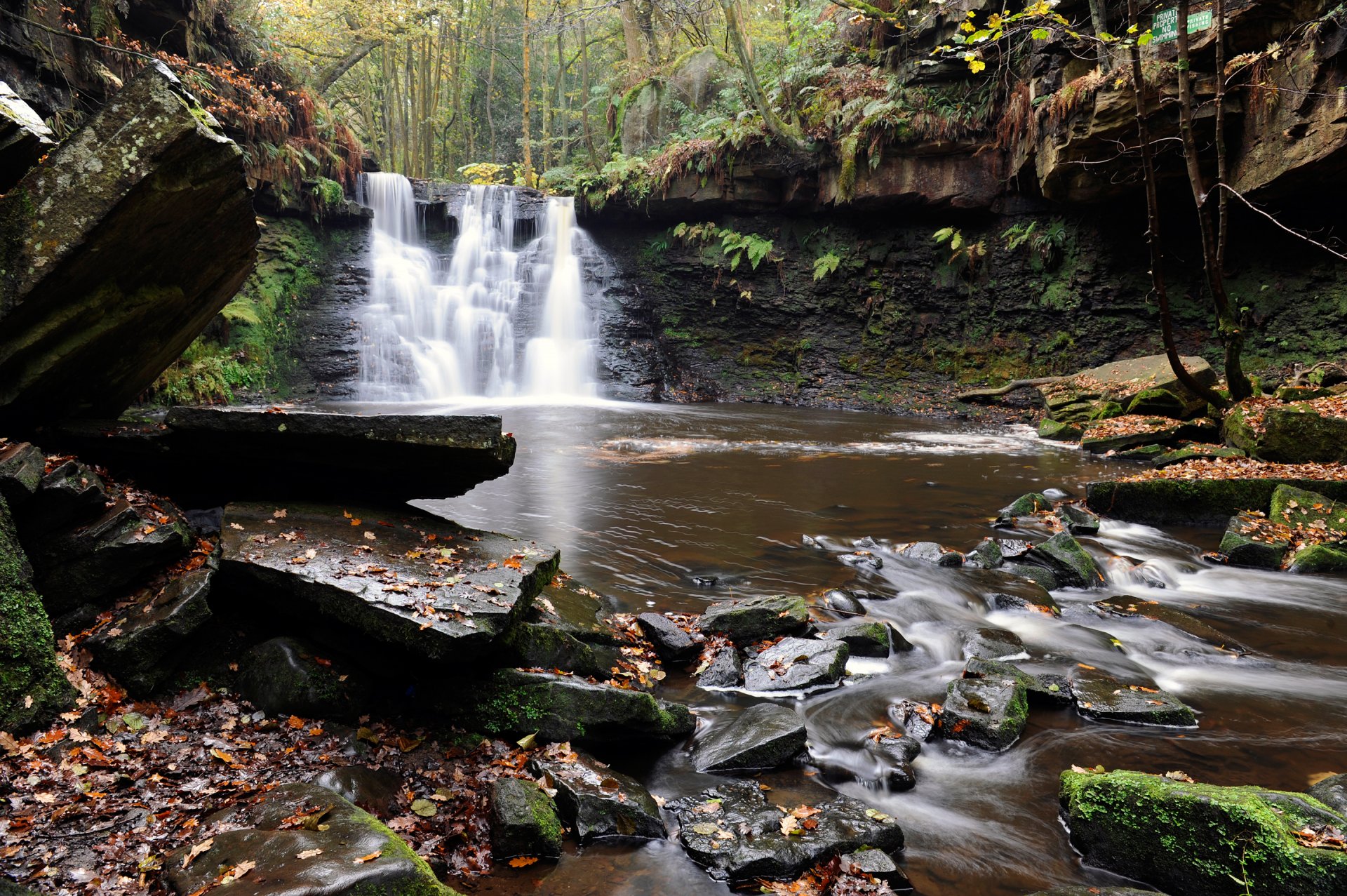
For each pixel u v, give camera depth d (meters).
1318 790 3.56
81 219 4.39
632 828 3.40
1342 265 15.65
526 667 4.39
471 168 30.33
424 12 25.98
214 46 18.69
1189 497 9.16
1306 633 6.09
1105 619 6.23
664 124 26.16
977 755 4.19
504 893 3.01
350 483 5.30
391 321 22.06
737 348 23.97
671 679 5.01
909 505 9.74
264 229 20.38
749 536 8.16
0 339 4.50
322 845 2.77
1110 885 3.22
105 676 4.02
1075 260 19.33
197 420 4.82
